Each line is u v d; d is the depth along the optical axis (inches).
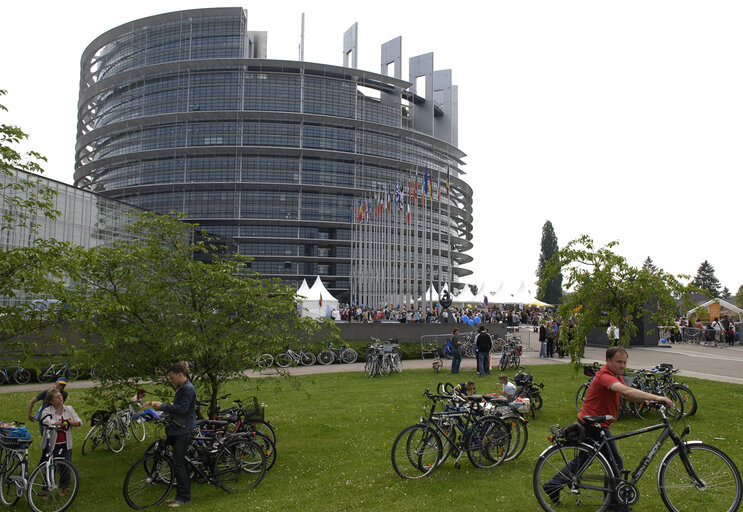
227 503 291.3
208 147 3334.2
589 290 557.3
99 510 291.1
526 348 1270.9
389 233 2386.8
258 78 3540.8
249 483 323.9
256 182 3378.4
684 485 243.3
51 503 294.0
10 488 313.3
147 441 452.8
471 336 1149.1
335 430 455.2
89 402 412.2
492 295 2425.0
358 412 530.3
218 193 3425.2
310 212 3513.8
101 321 382.6
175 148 3326.8
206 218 3383.4
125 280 402.3
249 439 329.4
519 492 289.6
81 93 3954.2
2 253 331.6
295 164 3511.3
